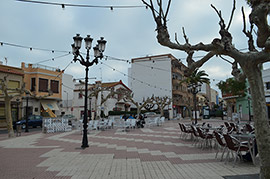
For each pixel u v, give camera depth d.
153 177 5.30
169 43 4.81
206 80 31.27
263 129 3.89
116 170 5.95
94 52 10.81
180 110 54.44
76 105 40.59
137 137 13.15
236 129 10.73
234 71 5.37
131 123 18.91
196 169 5.90
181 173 5.56
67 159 7.36
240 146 6.38
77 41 10.12
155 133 15.38
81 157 7.62
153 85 49.28
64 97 41.88
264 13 3.38
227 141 6.39
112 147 9.58
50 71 32.41
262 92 4.02
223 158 7.24
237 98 38.84
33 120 24.94
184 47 4.72
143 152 8.33
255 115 4.00
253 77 4.05
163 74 48.75
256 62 3.96
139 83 50.75
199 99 74.19
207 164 6.44
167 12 4.75
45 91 31.39
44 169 6.17
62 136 14.68
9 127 14.99
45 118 17.56
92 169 6.09
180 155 7.73
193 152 8.27
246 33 4.67
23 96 28.72
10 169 6.21
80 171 5.92
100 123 19.16
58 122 18.31
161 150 8.70
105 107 38.16
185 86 56.94
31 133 17.80
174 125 24.03
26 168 6.30
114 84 42.62
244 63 4.08
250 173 5.45
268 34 3.54
